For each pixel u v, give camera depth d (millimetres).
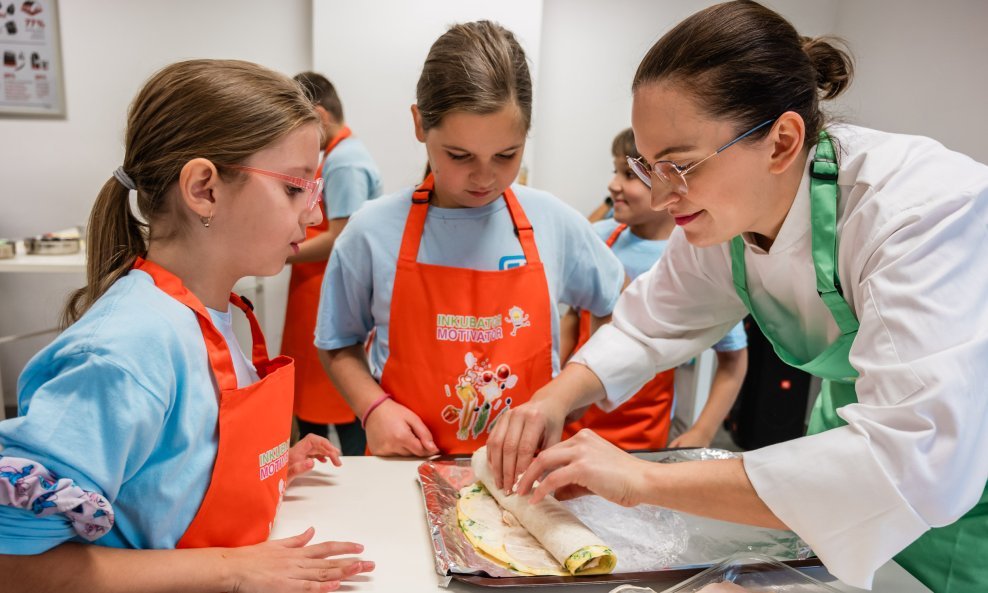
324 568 792
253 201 807
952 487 691
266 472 870
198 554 754
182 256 825
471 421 1223
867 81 2713
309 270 2541
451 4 3178
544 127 3527
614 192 2002
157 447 755
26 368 716
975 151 2062
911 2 2426
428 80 1083
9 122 3262
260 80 832
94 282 829
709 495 798
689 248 1147
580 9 3400
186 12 3271
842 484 719
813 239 887
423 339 1205
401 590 812
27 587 654
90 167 3365
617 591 813
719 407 1781
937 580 894
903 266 739
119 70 3285
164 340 736
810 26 3156
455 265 1236
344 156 2451
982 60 2033
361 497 1029
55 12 3164
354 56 3195
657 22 3439
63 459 639
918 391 690
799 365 1053
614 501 858
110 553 711
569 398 1108
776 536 979
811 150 891
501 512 1004
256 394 842
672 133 802
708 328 1230
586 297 1400
